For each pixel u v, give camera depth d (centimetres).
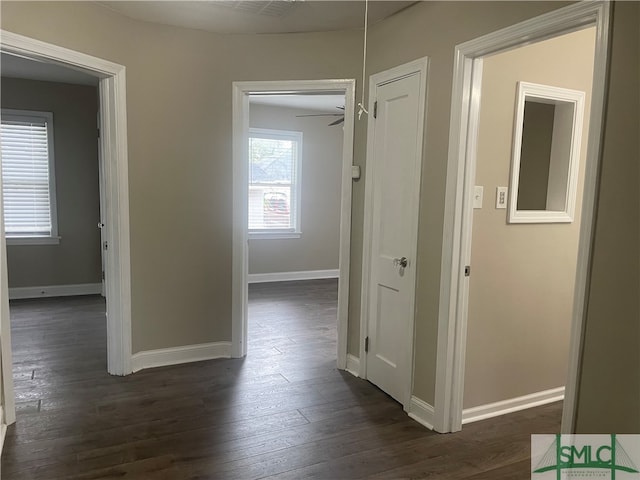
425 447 243
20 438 241
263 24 313
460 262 250
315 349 386
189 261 345
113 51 296
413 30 271
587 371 174
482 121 253
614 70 161
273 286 627
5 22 238
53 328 419
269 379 324
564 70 274
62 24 265
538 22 196
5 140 504
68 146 529
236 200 350
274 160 650
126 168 312
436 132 256
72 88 525
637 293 157
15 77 497
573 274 296
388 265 298
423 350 270
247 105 345
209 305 356
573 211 290
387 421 270
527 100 274
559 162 292
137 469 218
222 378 323
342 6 279
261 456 231
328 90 328
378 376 312
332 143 682
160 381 315
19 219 519
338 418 271
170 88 323
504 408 283
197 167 339
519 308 280
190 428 255
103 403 282
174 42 321
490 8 220
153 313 337
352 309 338
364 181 320
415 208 270
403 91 279
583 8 175
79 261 546
